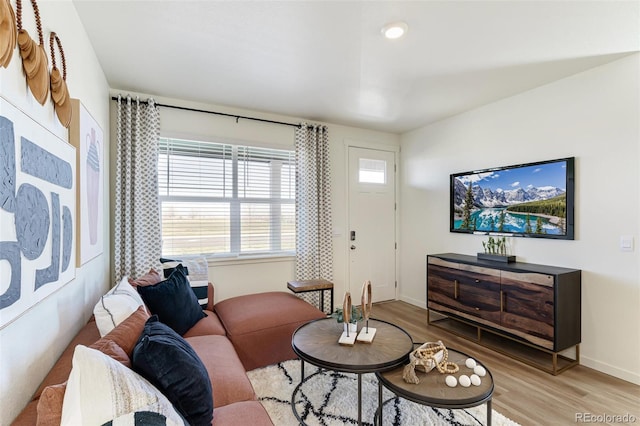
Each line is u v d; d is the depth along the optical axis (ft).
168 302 7.27
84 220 5.83
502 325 9.25
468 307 10.32
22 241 3.31
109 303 5.17
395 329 7.27
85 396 2.71
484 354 9.29
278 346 8.49
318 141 12.98
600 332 8.31
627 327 7.84
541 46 7.38
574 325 8.41
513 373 8.18
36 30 4.07
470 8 6.00
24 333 3.54
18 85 3.46
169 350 3.85
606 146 8.23
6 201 3.01
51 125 4.40
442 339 10.44
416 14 6.19
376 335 6.87
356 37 7.00
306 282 11.07
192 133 10.90
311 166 12.71
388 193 15.12
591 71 8.52
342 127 13.94
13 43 3.08
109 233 9.33
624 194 7.91
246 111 11.82
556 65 8.32
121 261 9.52
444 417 6.33
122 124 9.68
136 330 4.54
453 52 7.64
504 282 9.18
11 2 3.37
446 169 12.95
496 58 7.93
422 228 14.14
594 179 8.46
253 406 4.66
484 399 4.80
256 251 12.02
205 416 3.95
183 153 10.82
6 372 3.13
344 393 7.14
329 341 6.55
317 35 6.95
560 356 9.06
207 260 10.96
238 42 7.23
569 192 8.93
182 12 6.15
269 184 12.30
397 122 13.47
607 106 8.21
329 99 10.78
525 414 6.47
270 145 12.24
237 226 11.69
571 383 7.67
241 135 11.73
